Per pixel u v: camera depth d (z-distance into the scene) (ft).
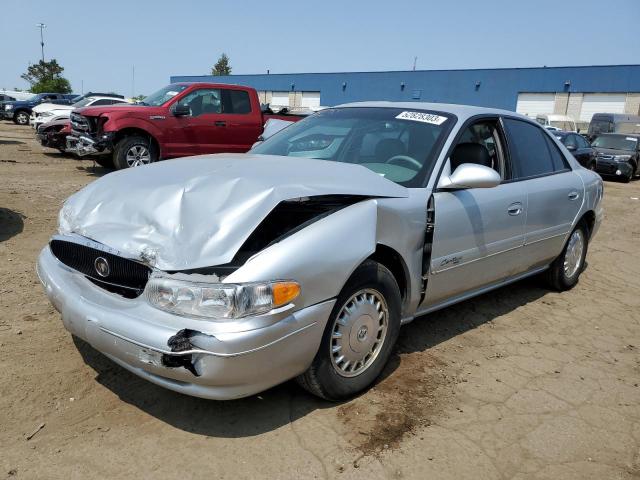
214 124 36.76
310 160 11.30
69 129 45.11
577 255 17.83
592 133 90.22
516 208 13.61
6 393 9.64
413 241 10.70
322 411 9.83
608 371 12.39
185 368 7.96
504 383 11.41
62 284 9.45
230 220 8.42
